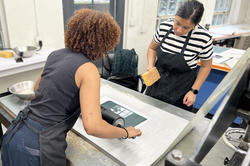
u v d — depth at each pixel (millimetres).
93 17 798
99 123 787
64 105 860
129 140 1021
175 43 1607
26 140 868
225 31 4645
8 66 2084
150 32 4094
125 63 2457
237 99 600
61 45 2973
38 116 889
